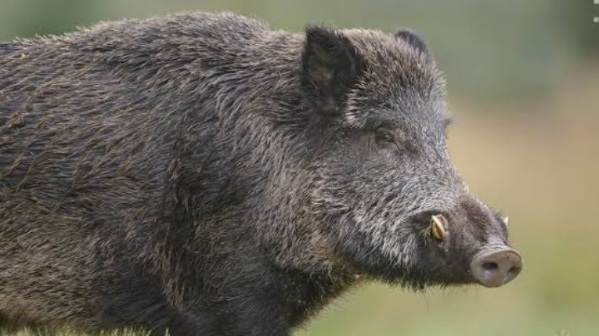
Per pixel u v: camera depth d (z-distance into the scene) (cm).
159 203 1938
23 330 2106
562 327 3541
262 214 1916
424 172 1866
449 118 1958
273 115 1938
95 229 1952
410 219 1852
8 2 5566
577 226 4197
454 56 6681
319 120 1922
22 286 1983
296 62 1962
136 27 2031
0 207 1956
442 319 3641
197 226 1928
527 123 6188
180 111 1947
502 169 4878
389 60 1936
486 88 6675
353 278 1988
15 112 1970
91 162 1945
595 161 5094
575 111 6488
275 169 1920
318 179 1914
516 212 4269
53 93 1981
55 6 5588
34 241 1962
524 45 7050
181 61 1978
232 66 1972
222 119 1934
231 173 1916
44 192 1950
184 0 5806
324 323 3453
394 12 6431
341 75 1912
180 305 1962
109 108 1966
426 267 1839
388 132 1897
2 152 1958
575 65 7419
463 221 1797
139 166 1941
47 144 1953
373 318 3531
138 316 1986
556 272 3956
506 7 7038
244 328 1947
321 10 6078
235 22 2041
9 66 2014
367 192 1888
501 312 3728
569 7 7506
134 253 1952
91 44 2019
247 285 1934
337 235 1909
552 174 4853
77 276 1967
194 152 1925
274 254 1930
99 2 5644
